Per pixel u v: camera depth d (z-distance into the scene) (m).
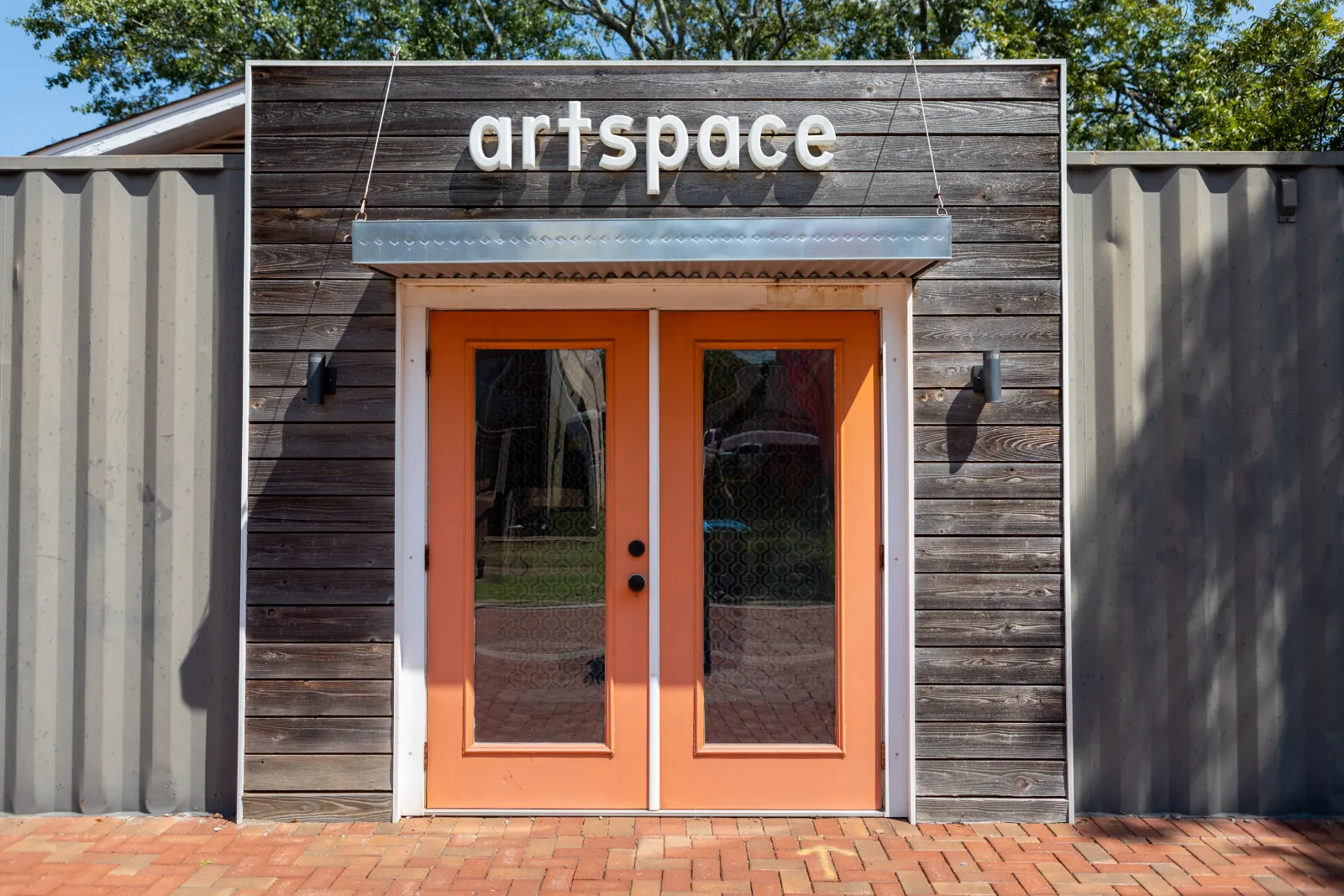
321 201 4.18
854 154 4.19
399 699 4.13
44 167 4.22
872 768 4.18
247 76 4.20
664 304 4.21
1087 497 4.19
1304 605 4.16
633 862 3.68
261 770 4.07
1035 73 4.21
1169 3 13.30
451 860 3.69
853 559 4.21
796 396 4.27
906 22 14.44
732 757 4.19
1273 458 4.18
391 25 14.65
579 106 4.15
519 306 4.20
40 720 4.16
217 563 4.18
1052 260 4.18
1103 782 4.16
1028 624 4.12
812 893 3.41
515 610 4.23
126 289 4.23
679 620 4.21
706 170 4.18
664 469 4.23
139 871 3.58
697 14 16.19
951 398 4.16
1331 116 9.59
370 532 4.13
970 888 3.45
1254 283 4.20
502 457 4.26
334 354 4.16
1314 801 4.12
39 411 4.21
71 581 4.19
